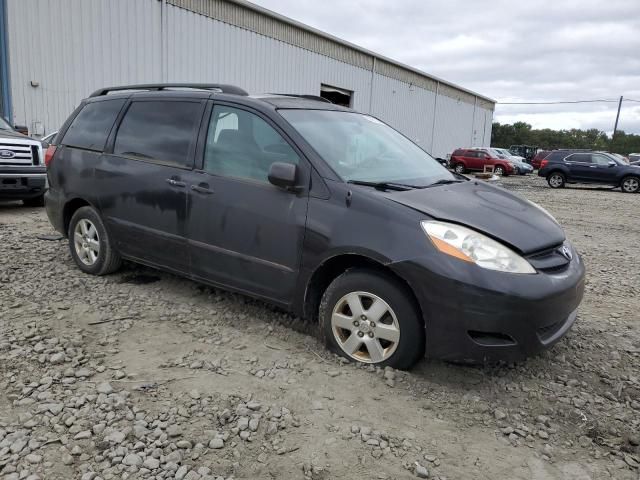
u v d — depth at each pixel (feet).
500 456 8.75
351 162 12.66
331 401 10.05
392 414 9.75
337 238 11.19
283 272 12.16
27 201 32.53
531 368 11.96
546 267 10.73
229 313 14.32
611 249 28.22
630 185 72.02
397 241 10.55
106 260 16.53
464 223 10.56
